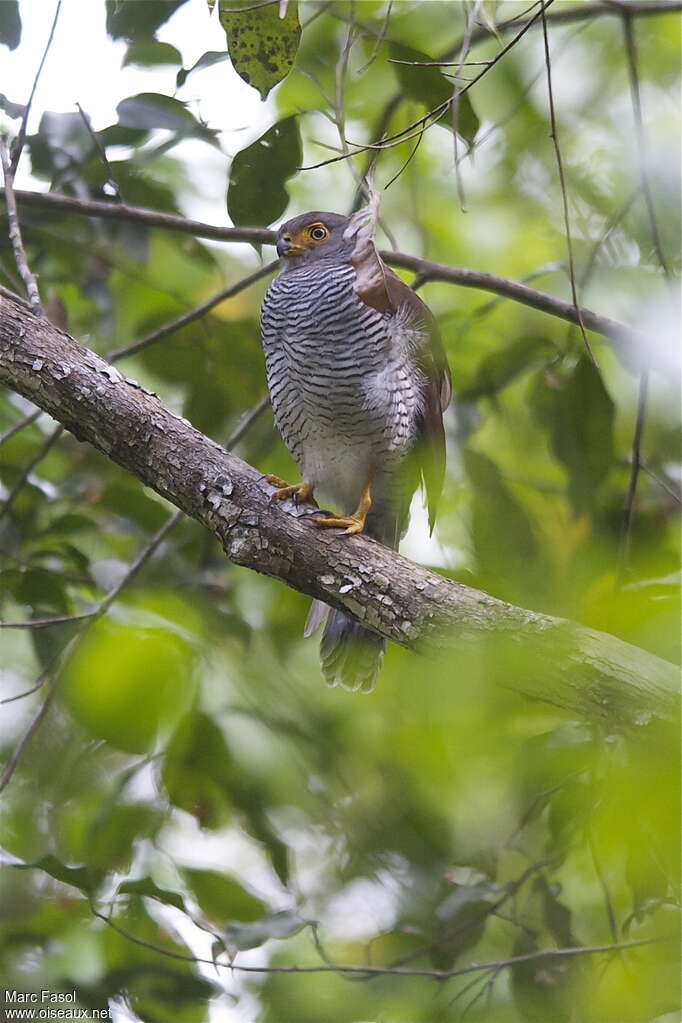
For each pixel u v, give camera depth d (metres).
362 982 7.68
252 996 7.86
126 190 8.61
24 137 7.23
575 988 6.95
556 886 7.38
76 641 7.66
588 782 6.42
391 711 7.82
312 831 9.33
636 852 5.73
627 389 10.37
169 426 6.76
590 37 11.05
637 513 8.43
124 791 7.84
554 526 8.02
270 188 7.92
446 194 11.40
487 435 10.29
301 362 8.70
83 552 9.11
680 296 8.86
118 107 7.70
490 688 5.05
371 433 8.71
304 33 9.52
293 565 6.67
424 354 8.64
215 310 10.55
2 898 8.30
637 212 10.00
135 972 6.92
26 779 9.10
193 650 7.82
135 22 7.82
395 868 8.23
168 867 7.62
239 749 8.20
